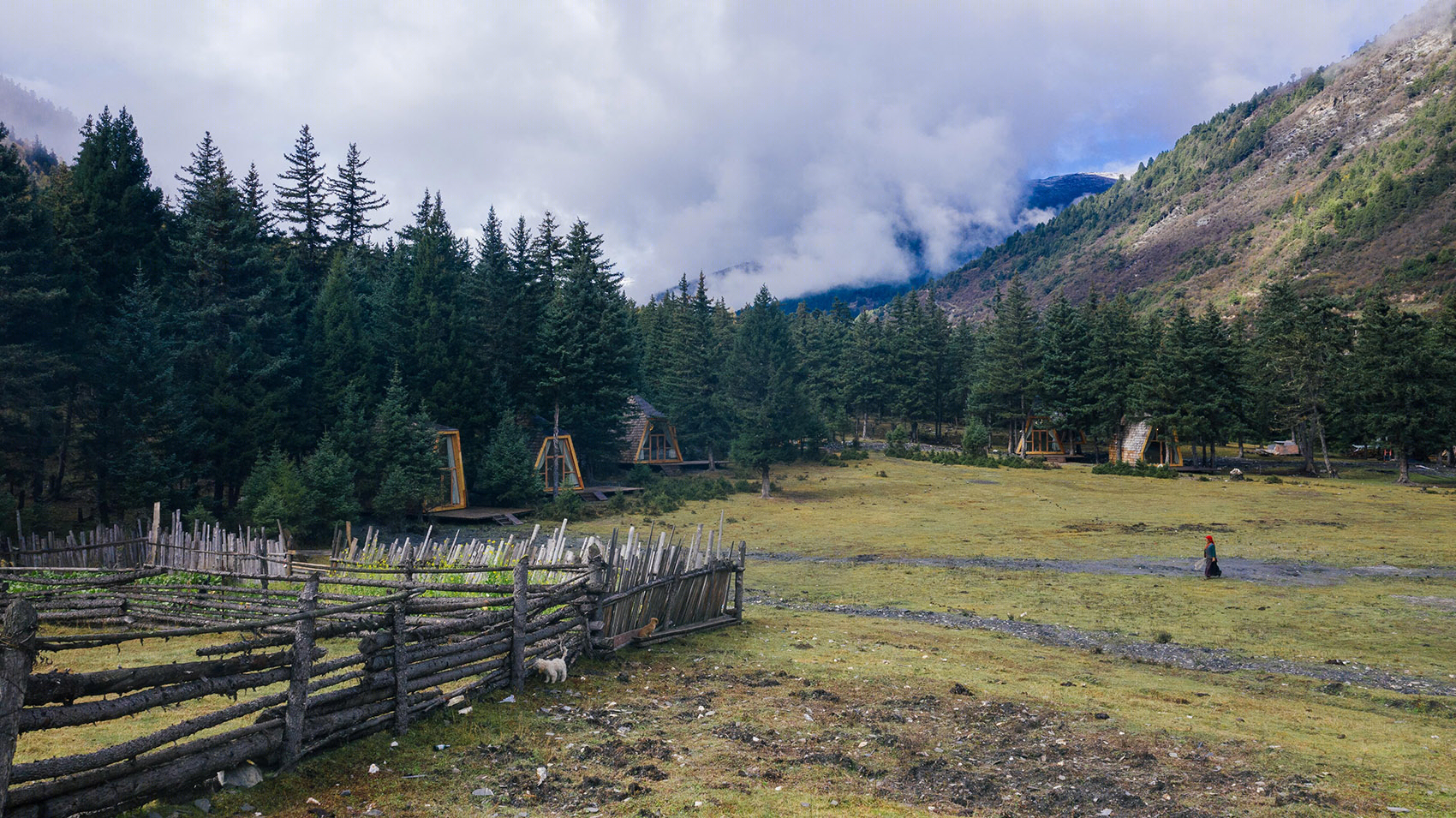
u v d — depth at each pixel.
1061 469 76.69
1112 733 9.78
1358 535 38.47
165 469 31.70
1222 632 19.27
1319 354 74.06
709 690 11.00
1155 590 25.38
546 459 54.06
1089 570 29.89
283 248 65.50
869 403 107.81
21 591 14.26
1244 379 79.50
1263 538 37.97
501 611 10.17
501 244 59.62
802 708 10.20
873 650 15.08
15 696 4.61
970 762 8.33
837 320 152.25
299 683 6.89
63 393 33.94
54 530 31.05
